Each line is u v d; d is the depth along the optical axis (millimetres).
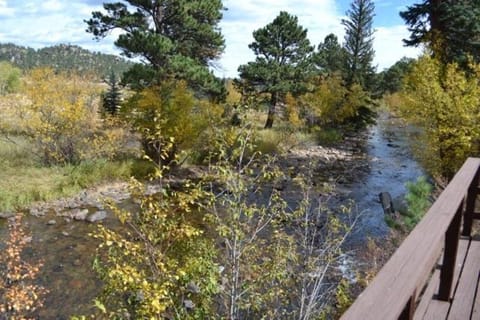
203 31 18656
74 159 15273
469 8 14820
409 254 1499
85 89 16359
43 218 11039
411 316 1411
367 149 24875
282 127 25719
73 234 10109
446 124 12820
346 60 33312
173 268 4312
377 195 14664
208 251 4730
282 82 24859
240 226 4816
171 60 16906
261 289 5184
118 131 16391
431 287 3021
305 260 5461
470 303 2781
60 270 8273
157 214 4500
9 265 6484
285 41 25797
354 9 32938
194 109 16688
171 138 5797
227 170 4758
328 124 30812
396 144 26781
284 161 17609
